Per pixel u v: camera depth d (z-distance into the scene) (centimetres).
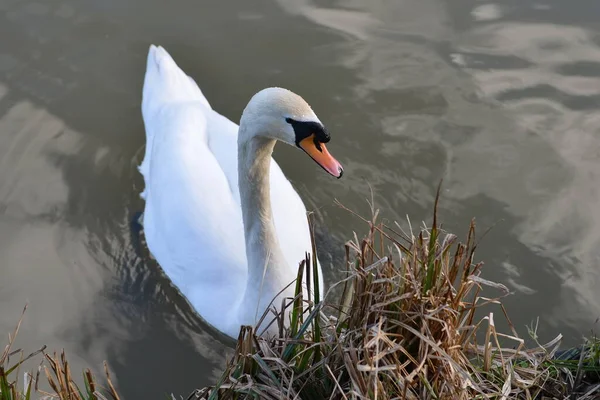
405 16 1010
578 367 575
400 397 509
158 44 973
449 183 847
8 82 934
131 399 674
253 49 973
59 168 871
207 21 1000
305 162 881
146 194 845
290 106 566
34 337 723
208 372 695
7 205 836
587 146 872
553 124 895
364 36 987
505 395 533
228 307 711
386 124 905
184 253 746
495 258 777
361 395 493
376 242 795
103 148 890
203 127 805
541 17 1004
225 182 768
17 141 885
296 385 538
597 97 917
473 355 593
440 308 520
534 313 727
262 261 638
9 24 988
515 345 686
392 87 936
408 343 545
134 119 916
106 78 945
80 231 820
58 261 793
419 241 549
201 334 730
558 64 952
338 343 511
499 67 952
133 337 727
